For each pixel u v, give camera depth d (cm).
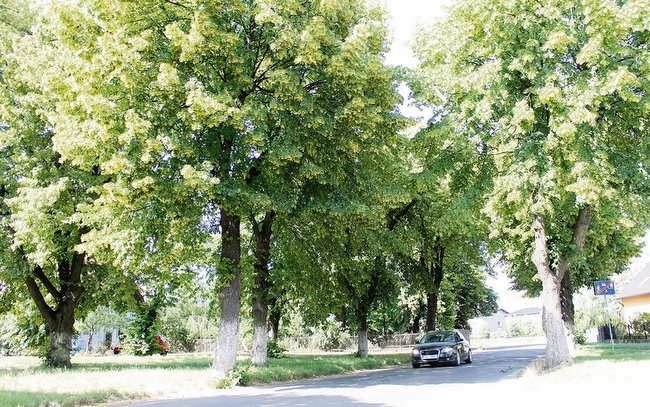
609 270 3133
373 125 1508
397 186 1812
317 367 2033
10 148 1955
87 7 1438
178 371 1662
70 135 1448
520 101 1562
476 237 3027
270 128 1555
